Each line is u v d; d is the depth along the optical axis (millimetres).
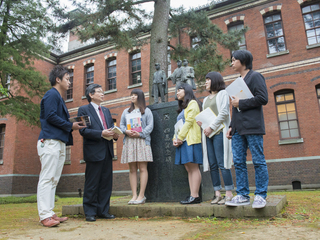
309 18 11680
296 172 10391
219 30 9312
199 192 3416
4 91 9852
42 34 10656
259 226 2150
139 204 3430
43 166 2670
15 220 3314
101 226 2527
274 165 10812
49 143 2693
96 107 3391
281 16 12070
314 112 10508
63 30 8805
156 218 2932
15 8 10594
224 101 3059
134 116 3611
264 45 12055
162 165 3840
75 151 15984
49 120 2705
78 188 15320
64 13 8430
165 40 8414
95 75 16859
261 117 2518
